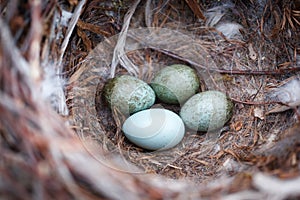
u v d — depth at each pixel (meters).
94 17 0.38
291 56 0.38
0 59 0.25
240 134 0.36
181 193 0.27
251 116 0.37
